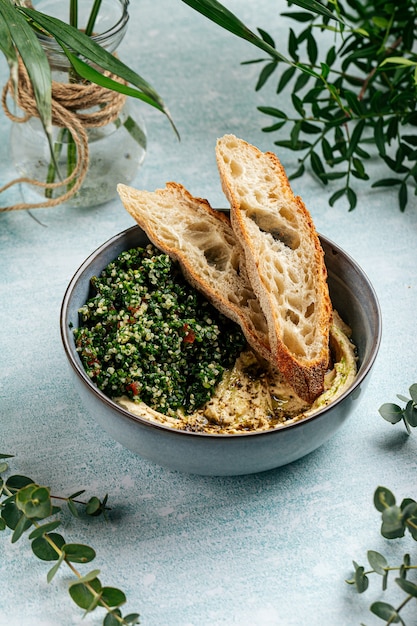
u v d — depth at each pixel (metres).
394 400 0.71
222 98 0.91
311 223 0.69
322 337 0.66
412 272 0.79
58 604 0.62
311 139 0.88
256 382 0.68
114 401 0.66
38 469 0.68
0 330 0.75
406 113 0.81
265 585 0.63
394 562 0.64
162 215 0.71
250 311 0.69
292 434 0.62
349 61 0.84
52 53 0.73
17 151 0.80
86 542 0.65
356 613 0.62
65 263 0.79
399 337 0.75
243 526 0.65
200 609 0.62
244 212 0.69
